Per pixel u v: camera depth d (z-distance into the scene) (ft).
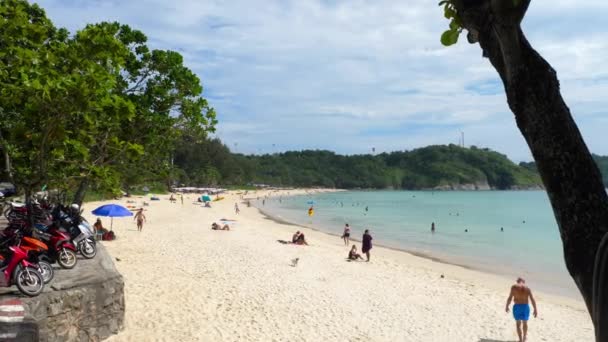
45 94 25.64
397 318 45.11
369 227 155.43
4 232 30.68
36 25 33.63
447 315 47.44
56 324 27.58
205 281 51.85
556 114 6.21
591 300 5.63
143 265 57.57
